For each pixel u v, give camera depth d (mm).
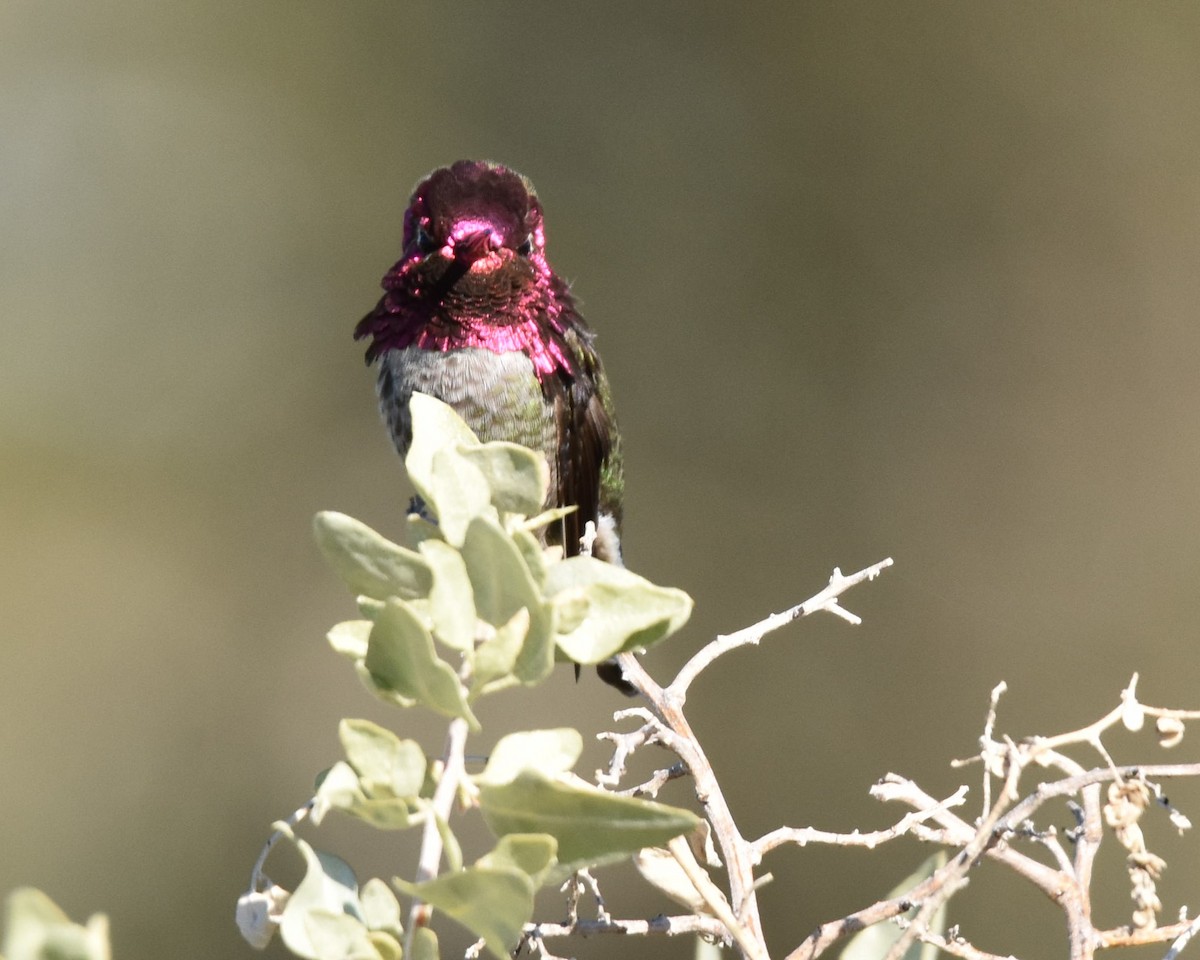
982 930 9539
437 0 15594
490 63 15266
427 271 6488
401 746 2354
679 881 3193
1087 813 3074
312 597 14594
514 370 6617
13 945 1705
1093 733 2928
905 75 14117
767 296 14008
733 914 3080
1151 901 2938
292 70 15977
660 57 14703
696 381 13852
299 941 2354
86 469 14773
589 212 14406
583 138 14711
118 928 12633
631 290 14117
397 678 2373
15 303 15133
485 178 6633
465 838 11391
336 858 2502
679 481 13539
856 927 2938
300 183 15781
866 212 13992
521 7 15242
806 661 12469
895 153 14039
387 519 14938
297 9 15969
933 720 12305
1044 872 3018
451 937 10289
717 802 3182
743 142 14352
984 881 9594
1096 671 12438
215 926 12766
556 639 2447
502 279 6523
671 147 14469
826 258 13992
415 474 2631
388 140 15648
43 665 13922
